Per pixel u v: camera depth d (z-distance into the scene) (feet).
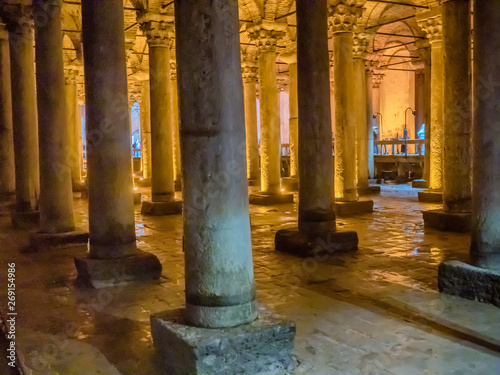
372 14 54.90
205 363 12.96
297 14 27.17
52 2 28.71
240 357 13.35
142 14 42.93
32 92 37.93
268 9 47.83
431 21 43.73
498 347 15.06
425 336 15.96
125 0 51.96
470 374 13.35
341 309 18.65
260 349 13.60
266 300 19.84
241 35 65.00
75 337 16.70
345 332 16.39
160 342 14.42
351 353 14.76
